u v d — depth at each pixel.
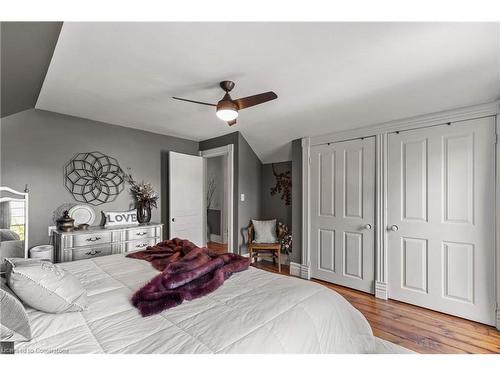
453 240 2.44
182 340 1.00
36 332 1.02
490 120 2.26
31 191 2.92
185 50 1.71
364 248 3.06
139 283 1.57
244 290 1.50
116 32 1.51
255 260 4.26
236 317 1.18
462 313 2.39
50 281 1.16
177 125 3.60
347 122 3.04
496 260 2.21
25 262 1.30
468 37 1.53
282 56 1.77
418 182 2.66
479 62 1.80
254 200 4.32
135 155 3.80
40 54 1.67
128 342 0.99
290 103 2.66
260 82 2.18
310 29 1.48
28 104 2.70
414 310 2.57
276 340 1.07
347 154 3.22
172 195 4.00
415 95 2.33
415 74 2.01
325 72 1.99
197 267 1.64
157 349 0.95
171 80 2.15
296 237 3.75
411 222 2.71
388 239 2.86
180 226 4.10
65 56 1.78
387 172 2.88
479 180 2.31
